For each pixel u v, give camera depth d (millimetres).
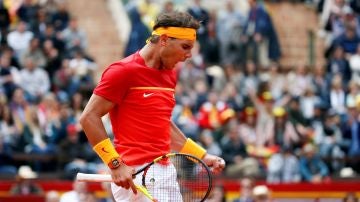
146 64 17688
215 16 51125
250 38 50750
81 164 38219
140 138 17688
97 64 52188
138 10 49062
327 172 41031
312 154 40562
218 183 35375
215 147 40750
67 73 45062
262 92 44188
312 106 46375
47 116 41062
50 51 46062
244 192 35125
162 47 17562
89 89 44219
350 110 43688
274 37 51688
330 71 50531
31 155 39281
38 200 35875
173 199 17812
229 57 50344
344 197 38250
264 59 51594
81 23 54125
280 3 57312
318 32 55906
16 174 38031
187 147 18766
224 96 44906
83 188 31875
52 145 40188
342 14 53875
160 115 17750
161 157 17297
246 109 43875
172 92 18047
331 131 44094
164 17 17531
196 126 41750
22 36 46750
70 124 40750
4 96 41156
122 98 17625
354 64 50812
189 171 18172
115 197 18047
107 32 54000
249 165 39500
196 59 47844
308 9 57562
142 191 17344
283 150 40312
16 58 45125
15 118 40312
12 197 35719
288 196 38906
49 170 39656
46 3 49656
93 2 55281
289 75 49312
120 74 17469
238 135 41281
